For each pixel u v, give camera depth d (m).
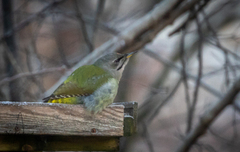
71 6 17.20
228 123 18.27
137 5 17.77
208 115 12.51
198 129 12.74
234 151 15.44
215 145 16.64
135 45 12.47
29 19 13.89
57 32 14.52
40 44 16.66
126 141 17.12
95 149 7.38
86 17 14.14
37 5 17.67
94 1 18.53
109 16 17.27
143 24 12.20
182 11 12.05
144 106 17.98
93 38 13.97
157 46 19.77
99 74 7.64
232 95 12.12
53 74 14.84
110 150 7.41
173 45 19.66
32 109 6.86
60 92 7.28
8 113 6.76
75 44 17.31
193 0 11.89
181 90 19.58
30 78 13.20
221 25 19.03
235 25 19.28
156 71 19.92
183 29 12.16
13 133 6.75
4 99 13.10
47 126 6.89
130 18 16.67
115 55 8.55
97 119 7.10
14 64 12.93
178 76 19.30
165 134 19.56
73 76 7.60
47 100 7.44
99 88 7.32
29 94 13.16
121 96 16.98
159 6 12.20
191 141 12.98
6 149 7.06
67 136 7.34
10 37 14.66
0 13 15.59
